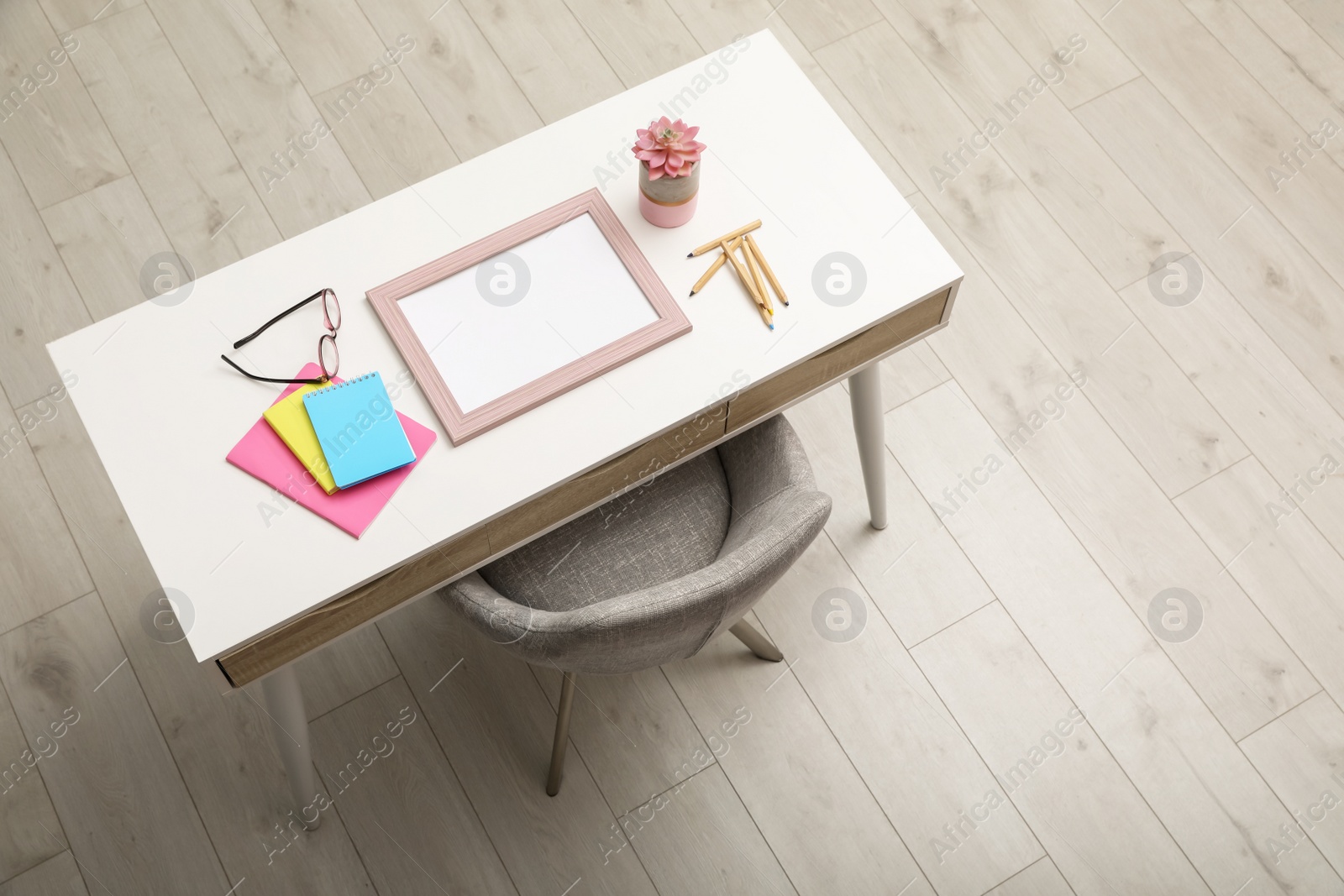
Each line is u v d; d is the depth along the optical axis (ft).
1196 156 8.63
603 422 5.32
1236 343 8.01
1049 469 7.62
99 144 8.38
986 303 8.10
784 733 6.91
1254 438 7.73
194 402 5.31
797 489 5.48
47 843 6.53
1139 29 9.07
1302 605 7.27
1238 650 7.14
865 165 5.90
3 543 7.17
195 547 5.02
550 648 4.95
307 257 5.62
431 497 5.16
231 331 5.46
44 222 8.13
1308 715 7.00
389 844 6.60
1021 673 7.07
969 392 7.84
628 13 8.98
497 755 6.83
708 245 5.65
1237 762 6.88
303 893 6.49
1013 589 7.29
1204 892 6.59
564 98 8.69
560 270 5.62
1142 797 6.79
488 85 8.70
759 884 6.57
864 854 6.64
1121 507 7.52
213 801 6.66
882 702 6.99
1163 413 7.79
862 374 6.22
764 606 7.23
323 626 5.15
